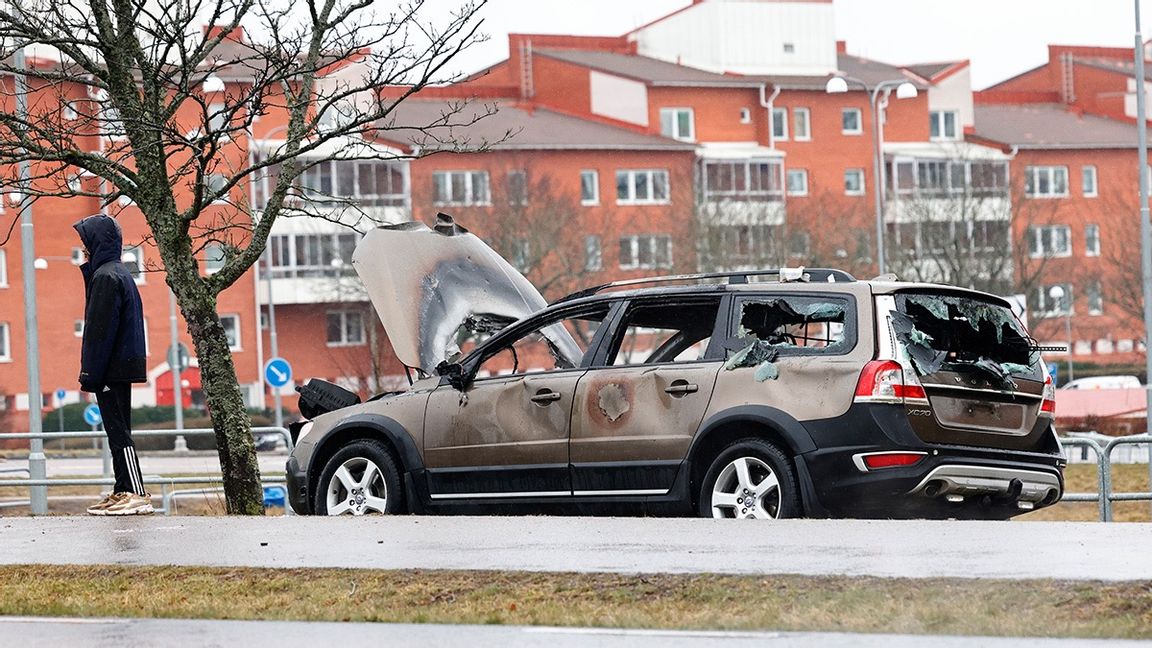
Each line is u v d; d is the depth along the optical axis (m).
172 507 57.59
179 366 136.12
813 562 21.48
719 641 17.12
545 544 24.48
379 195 185.50
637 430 28.94
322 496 32.62
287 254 192.00
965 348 28.36
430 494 31.44
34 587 22.84
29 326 60.28
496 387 30.89
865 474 26.88
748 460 27.83
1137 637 16.66
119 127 38.38
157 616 20.39
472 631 18.41
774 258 185.50
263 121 176.12
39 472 56.88
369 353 182.00
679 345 30.48
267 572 22.81
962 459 27.28
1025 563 20.84
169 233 37.22
